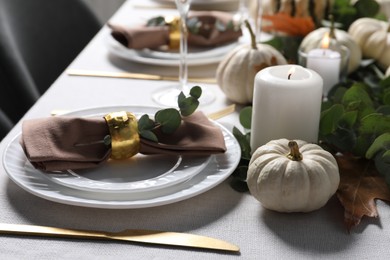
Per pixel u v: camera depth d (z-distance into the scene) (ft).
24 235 2.01
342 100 2.68
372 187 2.28
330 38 3.46
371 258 1.93
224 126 2.87
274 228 2.08
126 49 3.93
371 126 2.39
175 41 3.93
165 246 1.96
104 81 3.50
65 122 2.37
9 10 4.79
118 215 2.13
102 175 2.29
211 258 1.90
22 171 2.28
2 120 4.23
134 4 5.29
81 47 5.46
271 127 2.43
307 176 2.07
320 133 2.55
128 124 2.37
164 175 2.24
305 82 2.38
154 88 3.42
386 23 3.84
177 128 2.44
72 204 2.06
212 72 3.76
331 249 1.97
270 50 3.15
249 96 3.12
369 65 3.67
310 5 4.24
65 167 2.24
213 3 5.02
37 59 5.04
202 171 2.33
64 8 5.34
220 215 2.15
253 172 2.15
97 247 1.95
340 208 2.22
